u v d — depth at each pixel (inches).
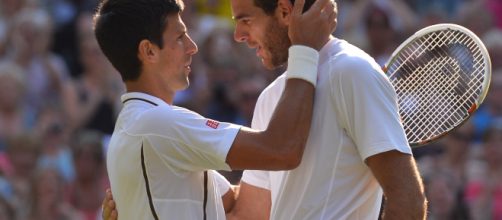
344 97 556.1
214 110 1315.2
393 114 556.1
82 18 1470.2
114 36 595.8
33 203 1125.7
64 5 1508.4
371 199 569.9
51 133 1227.9
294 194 571.2
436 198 1144.2
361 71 554.6
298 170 568.7
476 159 1243.2
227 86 1334.9
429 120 637.3
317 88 565.6
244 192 645.3
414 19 1466.5
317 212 563.5
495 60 1360.7
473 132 1293.1
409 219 543.8
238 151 564.4
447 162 1200.2
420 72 641.6
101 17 601.9
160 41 594.6
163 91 600.7
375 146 546.3
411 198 545.0
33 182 1127.6
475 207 1181.7
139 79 597.9
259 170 576.1
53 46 1472.7
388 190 549.3
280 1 581.9
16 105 1310.3
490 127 1213.7
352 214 563.5
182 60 603.5
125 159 583.8
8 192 1144.2
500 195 1186.0
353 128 556.1
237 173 1064.2
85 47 1380.4
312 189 564.4
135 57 594.6
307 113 558.6
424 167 1177.4
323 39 573.9
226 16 1507.1
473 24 1444.4
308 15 571.2
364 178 565.0
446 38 636.7
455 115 634.8
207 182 592.4
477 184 1194.0
